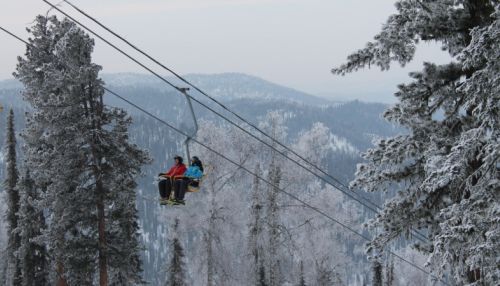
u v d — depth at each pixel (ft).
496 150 32.42
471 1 38.70
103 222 83.25
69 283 83.71
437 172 34.55
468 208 34.65
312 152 141.59
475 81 32.50
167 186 55.52
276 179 136.77
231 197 136.36
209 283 135.85
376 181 42.14
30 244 113.19
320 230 148.56
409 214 42.68
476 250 33.37
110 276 92.94
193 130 42.70
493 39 31.89
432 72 40.60
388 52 38.29
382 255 43.62
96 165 81.92
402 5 38.34
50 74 83.71
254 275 141.08
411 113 40.70
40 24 100.73
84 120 80.79
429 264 36.17
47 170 83.87
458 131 40.91
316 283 152.87
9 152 124.26
